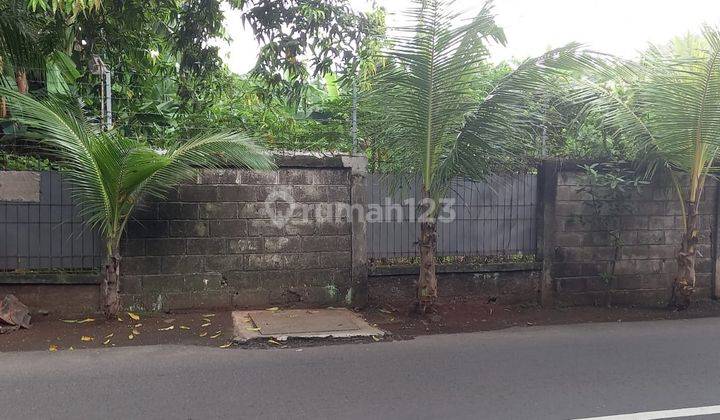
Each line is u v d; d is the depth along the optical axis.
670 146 6.90
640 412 3.98
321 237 7.05
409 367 4.95
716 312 7.36
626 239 7.72
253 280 6.88
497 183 7.49
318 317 6.51
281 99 8.74
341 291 7.11
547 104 6.97
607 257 7.68
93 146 5.53
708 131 6.61
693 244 7.32
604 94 7.14
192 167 6.63
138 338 5.71
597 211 7.57
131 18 7.94
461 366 5.00
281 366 4.95
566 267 7.57
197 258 6.70
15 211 6.32
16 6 6.06
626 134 7.16
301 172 6.97
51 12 6.75
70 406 3.99
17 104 5.28
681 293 7.40
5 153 6.50
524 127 6.39
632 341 5.91
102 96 7.16
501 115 5.97
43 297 6.30
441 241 7.42
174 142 6.69
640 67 6.44
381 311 6.98
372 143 6.86
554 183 7.48
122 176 5.71
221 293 6.79
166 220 6.60
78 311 6.39
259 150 6.05
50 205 6.38
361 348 5.55
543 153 7.70
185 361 5.05
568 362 5.14
